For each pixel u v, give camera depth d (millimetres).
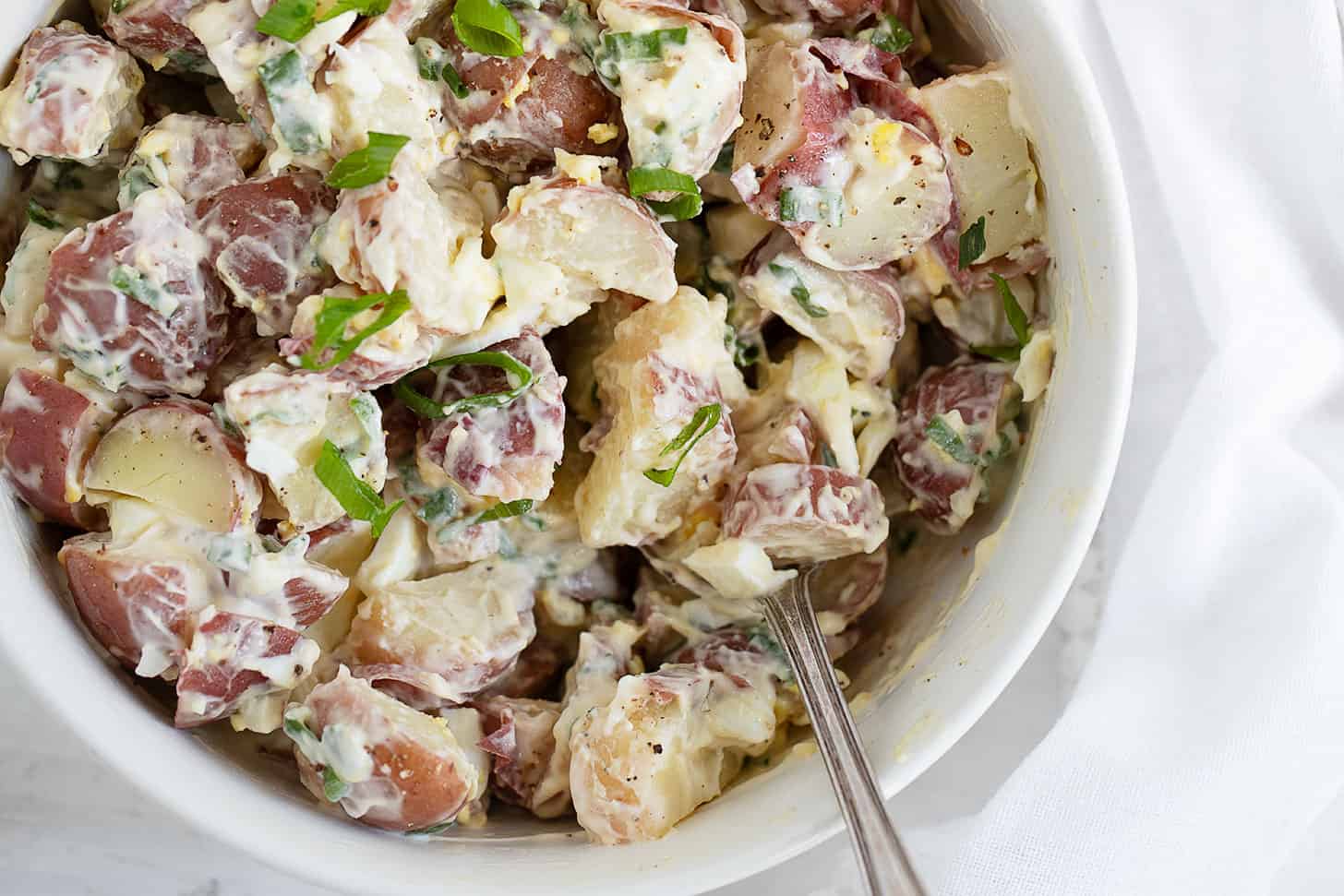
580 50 513
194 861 591
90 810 593
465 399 517
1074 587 600
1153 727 585
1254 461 594
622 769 520
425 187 501
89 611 502
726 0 529
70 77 497
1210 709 584
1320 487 591
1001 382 542
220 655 502
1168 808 579
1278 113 594
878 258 531
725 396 543
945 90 524
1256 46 592
